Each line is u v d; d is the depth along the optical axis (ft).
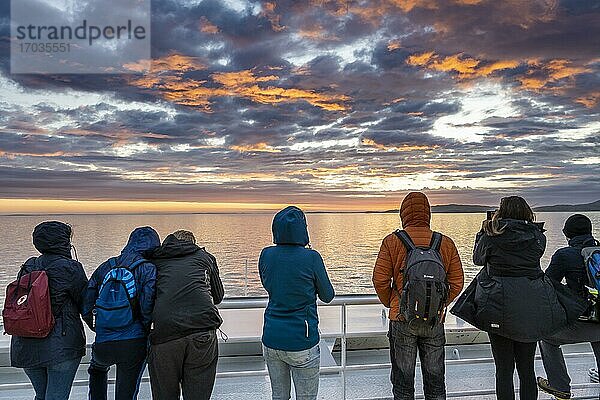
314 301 9.02
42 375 9.26
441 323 9.06
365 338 15.30
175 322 8.46
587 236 10.75
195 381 8.71
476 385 13.61
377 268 9.37
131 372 8.77
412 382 9.27
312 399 9.02
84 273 9.45
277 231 9.11
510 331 9.03
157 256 9.16
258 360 14.49
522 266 9.28
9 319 8.54
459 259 9.32
